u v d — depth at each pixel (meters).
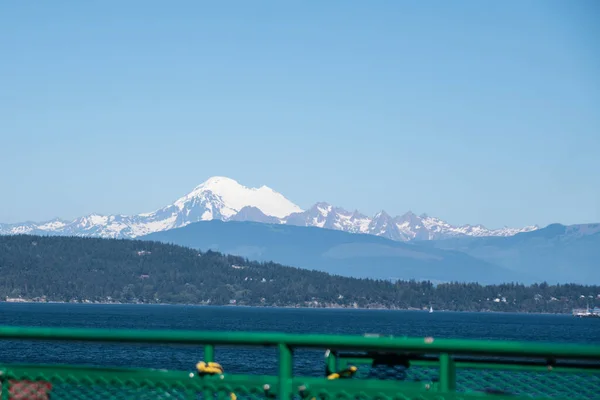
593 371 18.22
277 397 18.16
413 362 19.23
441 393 16.97
